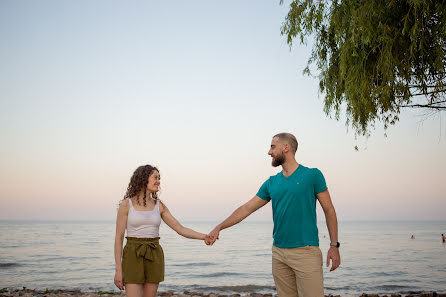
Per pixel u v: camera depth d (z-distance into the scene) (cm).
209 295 1217
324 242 6022
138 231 374
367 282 1755
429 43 533
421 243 5581
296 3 638
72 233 8700
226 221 423
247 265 2708
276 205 363
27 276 1936
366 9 532
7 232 8906
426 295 1076
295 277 362
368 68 582
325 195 356
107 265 2520
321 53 680
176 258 3312
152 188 382
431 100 568
